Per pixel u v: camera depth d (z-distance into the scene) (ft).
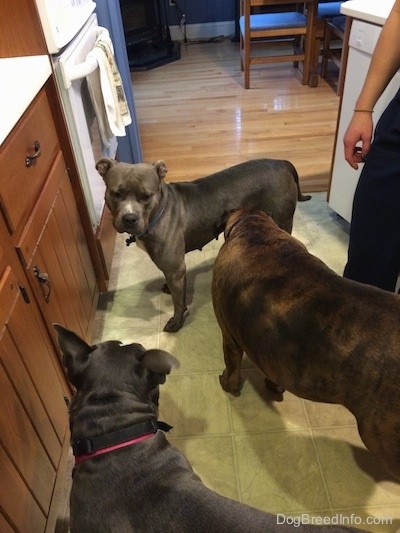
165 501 3.13
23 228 4.17
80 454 3.36
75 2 6.08
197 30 19.54
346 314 3.47
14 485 3.49
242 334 4.26
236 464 4.93
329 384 3.59
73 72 5.48
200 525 2.98
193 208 6.20
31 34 4.97
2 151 3.87
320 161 10.59
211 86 15.12
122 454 3.33
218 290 4.56
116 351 3.80
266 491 4.68
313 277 3.81
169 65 17.29
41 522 3.94
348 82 7.10
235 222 5.00
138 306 7.07
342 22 12.92
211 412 5.47
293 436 5.16
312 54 14.17
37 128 4.78
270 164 6.60
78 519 3.21
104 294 7.30
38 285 4.31
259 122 12.59
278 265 4.04
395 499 4.55
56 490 4.37
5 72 4.70
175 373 5.97
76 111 5.86
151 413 3.57
